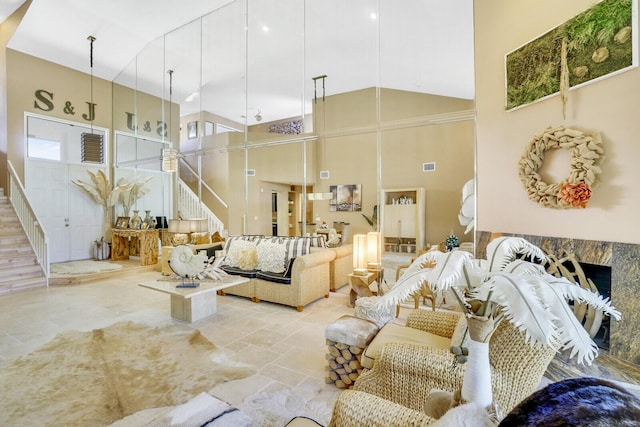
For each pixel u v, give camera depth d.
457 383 1.44
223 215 7.90
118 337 3.12
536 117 2.90
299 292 3.96
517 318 0.72
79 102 6.94
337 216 6.31
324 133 5.64
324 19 5.49
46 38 5.94
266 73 7.09
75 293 4.77
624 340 2.20
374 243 4.16
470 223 4.44
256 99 8.14
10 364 2.58
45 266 5.20
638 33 2.12
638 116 2.14
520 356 1.29
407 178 5.34
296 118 8.73
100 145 7.13
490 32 3.49
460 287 0.92
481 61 3.63
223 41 6.53
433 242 5.05
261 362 2.64
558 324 0.74
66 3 5.37
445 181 4.91
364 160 6.00
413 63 5.13
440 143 4.96
